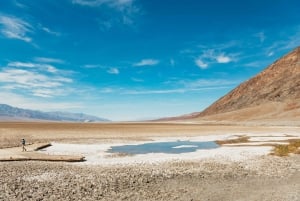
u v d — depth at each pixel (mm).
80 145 54844
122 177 27719
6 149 46938
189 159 38000
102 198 21672
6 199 20984
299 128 102312
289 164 34062
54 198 21406
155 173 29500
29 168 31844
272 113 180000
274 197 22234
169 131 91438
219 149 47625
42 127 113938
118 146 53156
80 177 27609
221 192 23625
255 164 34094
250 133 80562
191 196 22578
